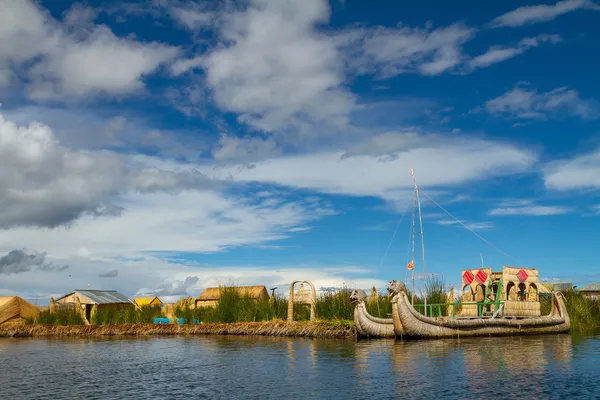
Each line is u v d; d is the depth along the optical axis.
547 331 30.77
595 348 22.80
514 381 15.46
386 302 33.41
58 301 52.84
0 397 15.65
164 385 16.94
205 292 62.53
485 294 30.83
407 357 20.72
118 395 15.56
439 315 29.94
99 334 45.00
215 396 14.93
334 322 32.88
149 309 51.12
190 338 36.59
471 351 22.08
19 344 35.66
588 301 37.34
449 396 13.84
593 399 13.30
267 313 39.41
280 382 16.52
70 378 18.75
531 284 31.75
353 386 15.42
